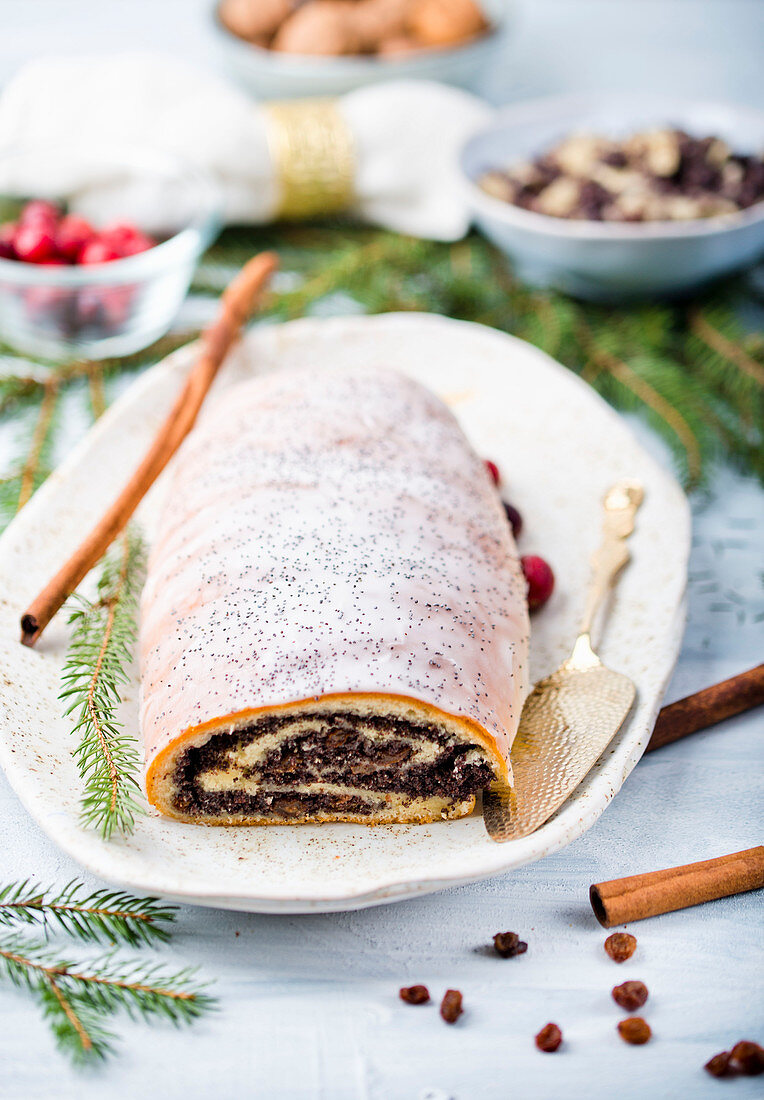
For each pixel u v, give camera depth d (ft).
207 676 1.83
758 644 2.13
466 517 2.04
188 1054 1.69
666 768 1.97
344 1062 1.69
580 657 2.01
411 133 2.91
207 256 2.88
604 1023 1.72
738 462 2.45
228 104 2.89
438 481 2.07
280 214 2.95
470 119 2.96
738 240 2.58
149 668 1.91
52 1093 1.65
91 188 2.79
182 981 1.74
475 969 1.76
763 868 1.83
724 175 2.69
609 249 2.58
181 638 1.89
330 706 1.81
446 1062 1.69
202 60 3.68
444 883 1.72
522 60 3.91
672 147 2.72
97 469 2.27
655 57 3.92
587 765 1.85
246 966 1.76
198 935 1.78
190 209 2.81
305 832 1.87
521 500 2.30
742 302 2.81
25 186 2.77
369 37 3.17
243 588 1.90
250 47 3.19
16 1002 1.72
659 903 1.80
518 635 1.96
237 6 3.20
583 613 2.10
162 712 1.85
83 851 1.73
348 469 2.05
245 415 2.17
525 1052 1.70
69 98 2.86
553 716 1.93
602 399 2.47
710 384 2.56
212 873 1.79
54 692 1.94
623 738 1.88
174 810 1.86
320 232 2.98
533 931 1.80
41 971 1.73
